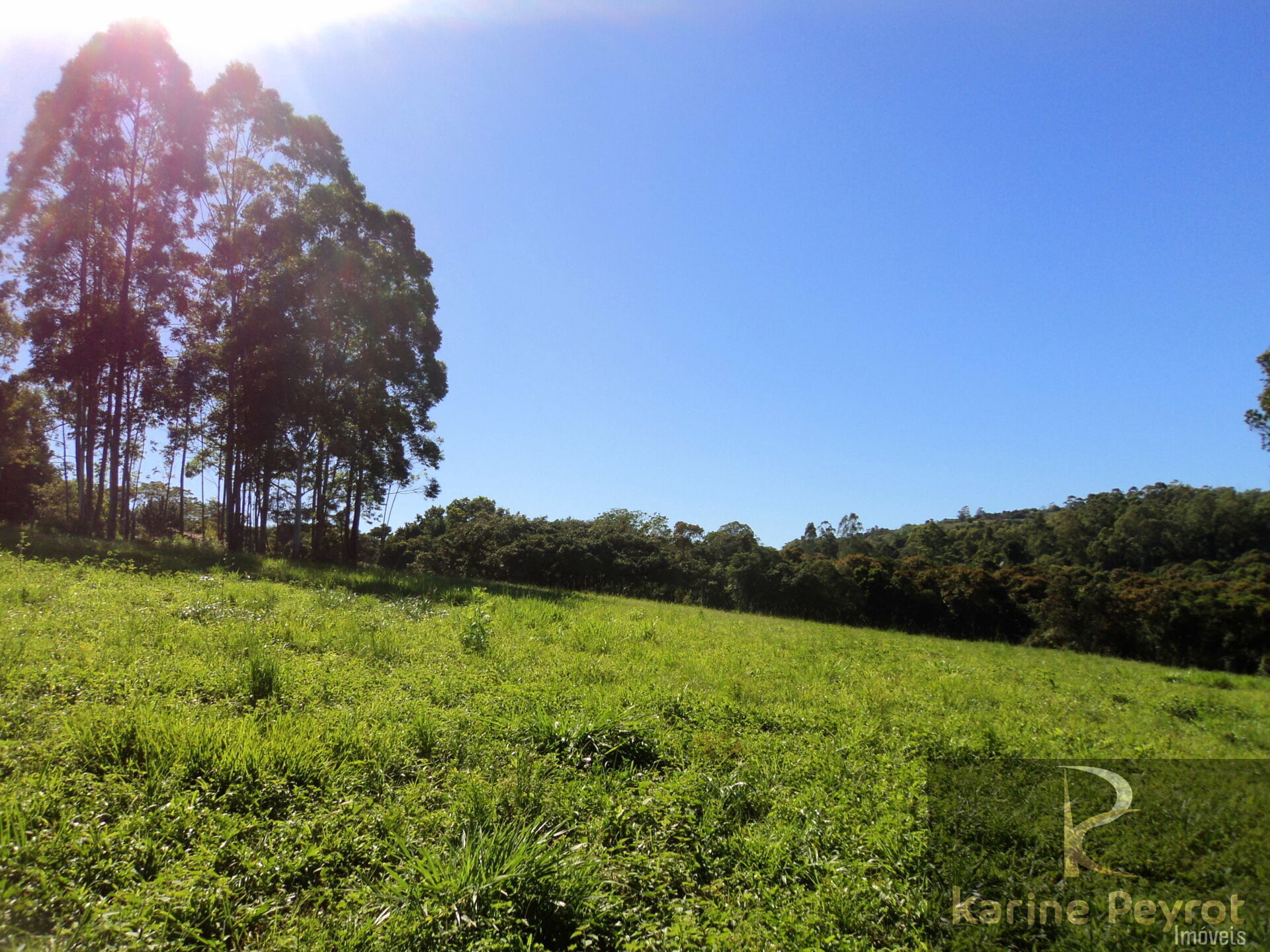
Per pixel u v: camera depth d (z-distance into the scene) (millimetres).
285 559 24484
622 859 4492
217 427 28938
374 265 29625
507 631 12711
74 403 26984
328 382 29125
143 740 5281
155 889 3707
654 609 22703
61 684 6516
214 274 27625
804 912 4105
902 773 6316
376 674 8367
